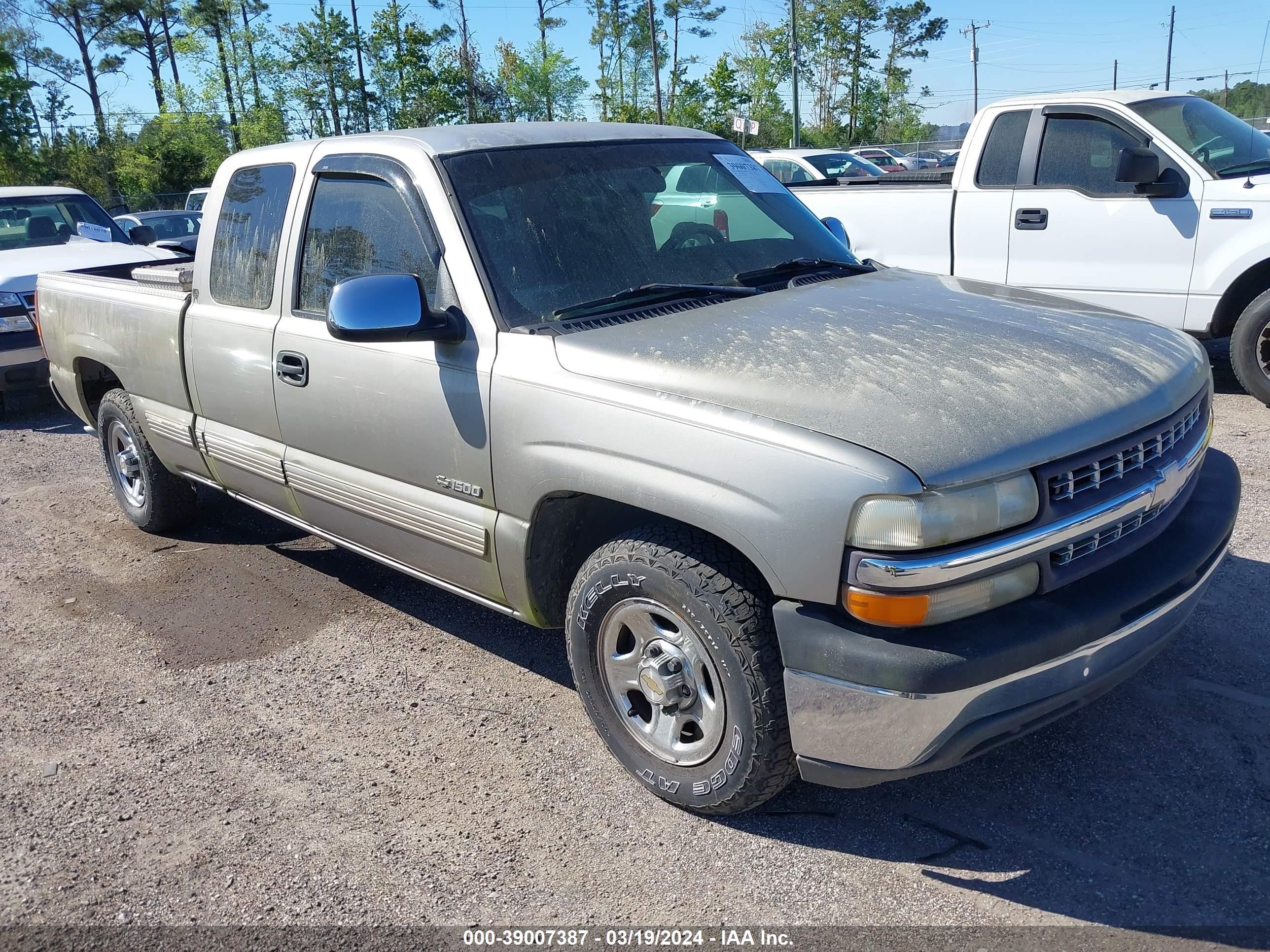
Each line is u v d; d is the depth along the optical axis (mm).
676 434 2721
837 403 2588
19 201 10195
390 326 3141
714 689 2814
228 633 4430
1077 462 2559
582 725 3572
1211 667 3615
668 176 3863
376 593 4781
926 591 2387
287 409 3984
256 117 45844
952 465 2389
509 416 3139
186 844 3033
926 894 2666
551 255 3398
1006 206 7418
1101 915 2553
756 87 43938
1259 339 6617
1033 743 3285
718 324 3137
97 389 5844
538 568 3275
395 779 3311
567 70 49000
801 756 2650
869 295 3469
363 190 3725
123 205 41438
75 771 3445
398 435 3531
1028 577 2525
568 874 2824
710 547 2775
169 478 5316
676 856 2873
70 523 5980
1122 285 7023
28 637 4508
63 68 64562
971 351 2875
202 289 4465
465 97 46812
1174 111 6973
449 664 4066
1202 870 2680
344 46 47750
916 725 2434
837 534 2430
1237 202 6461
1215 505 3078
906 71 55469
